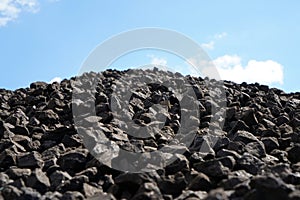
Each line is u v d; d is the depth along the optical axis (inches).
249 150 307.4
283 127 374.6
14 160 294.4
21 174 266.2
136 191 238.8
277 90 573.6
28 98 480.7
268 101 478.0
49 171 276.8
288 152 311.0
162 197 225.1
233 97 494.9
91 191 241.0
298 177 225.1
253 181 205.3
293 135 339.6
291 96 546.0
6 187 232.8
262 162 273.3
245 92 540.4
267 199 187.2
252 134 350.6
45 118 397.4
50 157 299.3
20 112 419.8
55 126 384.2
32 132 368.2
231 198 201.5
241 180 229.3
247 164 268.4
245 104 476.1
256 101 473.1
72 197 223.6
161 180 244.1
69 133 350.6
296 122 386.6
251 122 383.6
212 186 244.1
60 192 245.1
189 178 253.8
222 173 251.6
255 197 189.6
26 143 333.7
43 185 251.9
